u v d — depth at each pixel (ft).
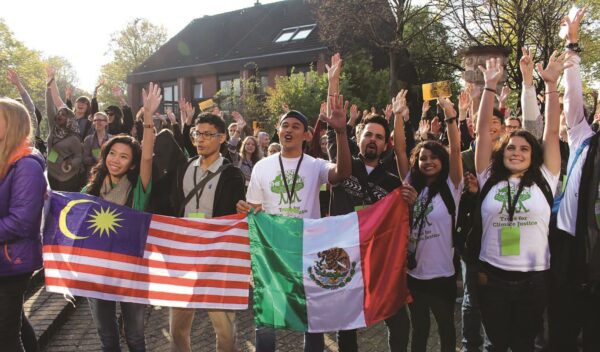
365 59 72.23
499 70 11.91
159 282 11.91
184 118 18.94
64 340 15.52
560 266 11.19
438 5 67.51
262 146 30.22
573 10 11.82
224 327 11.93
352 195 12.70
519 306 10.95
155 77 103.55
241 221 12.04
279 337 15.72
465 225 12.09
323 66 78.23
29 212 9.27
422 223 11.95
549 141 11.23
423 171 12.05
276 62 84.48
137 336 12.03
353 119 17.84
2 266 9.25
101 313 11.79
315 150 16.43
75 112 24.79
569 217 11.19
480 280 11.27
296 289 11.69
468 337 13.52
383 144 12.73
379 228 11.71
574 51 11.57
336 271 11.67
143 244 11.97
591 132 11.23
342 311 11.60
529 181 10.95
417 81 84.38
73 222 11.91
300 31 90.53
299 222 11.82
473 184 11.93
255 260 11.85
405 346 12.04
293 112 12.19
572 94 11.38
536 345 13.25
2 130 9.27
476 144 12.03
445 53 77.46
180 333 12.11
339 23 69.56
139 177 12.21
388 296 11.46
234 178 12.35
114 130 25.50
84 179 22.67
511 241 10.86
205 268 11.97
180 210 12.41
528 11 58.54
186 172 12.54
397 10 68.13
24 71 133.90
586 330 11.26
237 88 88.79
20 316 9.80
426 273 11.82
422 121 20.67
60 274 11.73
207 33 108.99
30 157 9.59
